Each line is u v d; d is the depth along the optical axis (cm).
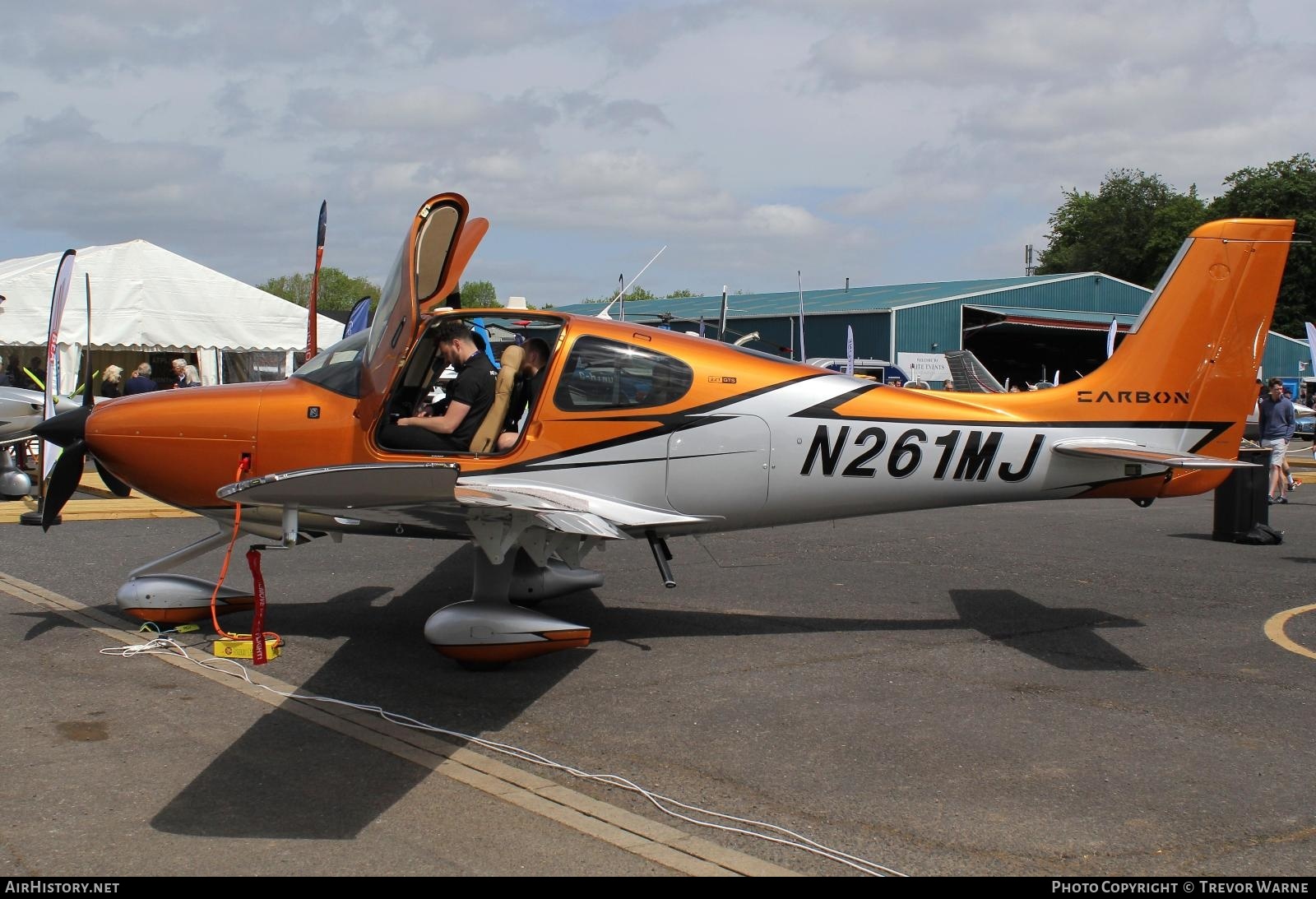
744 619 628
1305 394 3488
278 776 366
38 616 598
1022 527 1045
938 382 2952
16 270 1595
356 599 661
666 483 563
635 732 423
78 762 375
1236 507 941
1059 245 6550
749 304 3747
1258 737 423
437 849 310
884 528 1026
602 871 297
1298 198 4775
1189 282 598
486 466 543
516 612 507
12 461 1152
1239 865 308
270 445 545
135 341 1558
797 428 571
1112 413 598
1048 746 410
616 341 559
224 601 590
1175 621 627
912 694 479
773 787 365
